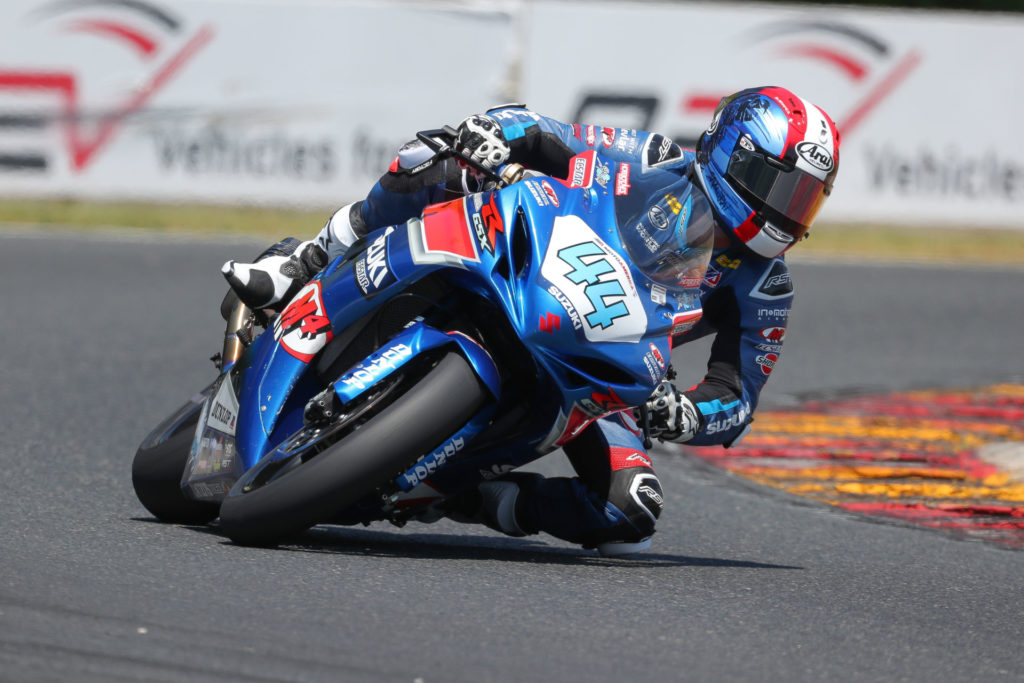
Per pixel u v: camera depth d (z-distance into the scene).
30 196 48.31
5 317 31.72
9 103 48.00
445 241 13.65
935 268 47.09
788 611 13.54
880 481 22.44
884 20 51.41
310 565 13.38
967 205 52.47
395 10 49.03
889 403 29.06
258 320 16.17
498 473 14.43
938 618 13.97
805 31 51.28
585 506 15.45
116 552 13.38
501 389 13.73
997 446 24.61
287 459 13.65
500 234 13.34
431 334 13.49
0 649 10.05
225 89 48.69
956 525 19.70
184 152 48.75
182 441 15.52
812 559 16.84
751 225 15.04
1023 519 20.14
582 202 13.73
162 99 48.53
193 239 44.59
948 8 84.25
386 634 11.22
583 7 50.19
